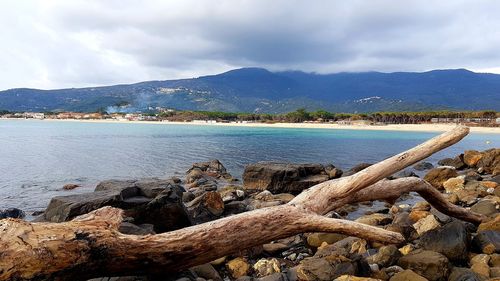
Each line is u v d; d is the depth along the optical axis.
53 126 117.00
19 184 21.02
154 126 122.12
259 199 15.70
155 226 8.77
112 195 9.86
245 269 7.58
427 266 6.33
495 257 6.84
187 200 14.43
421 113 116.94
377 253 7.23
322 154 36.66
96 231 4.72
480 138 64.31
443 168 17.52
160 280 6.02
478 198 13.16
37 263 4.21
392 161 7.47
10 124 133.88
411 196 15.53
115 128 103.19
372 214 11.66
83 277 4.73
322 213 6.85
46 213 9.88
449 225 7.53
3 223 4.33
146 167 27.89
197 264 5.51
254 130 92.62
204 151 39.69
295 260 8.45
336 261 6.54
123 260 4.90
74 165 28.88
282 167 17.95
